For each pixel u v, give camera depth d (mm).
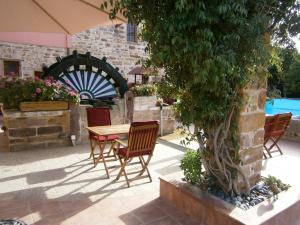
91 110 4594
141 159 3721
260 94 2709
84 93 8438
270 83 2766
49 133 5246
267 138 4570
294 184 2996
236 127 2566
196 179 2869
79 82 8336
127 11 2199
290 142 5895
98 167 4141
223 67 1989
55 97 5273
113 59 11820
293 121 5992
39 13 4215
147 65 2494
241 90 2447
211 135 2627
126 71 12250
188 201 2682
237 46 2084
